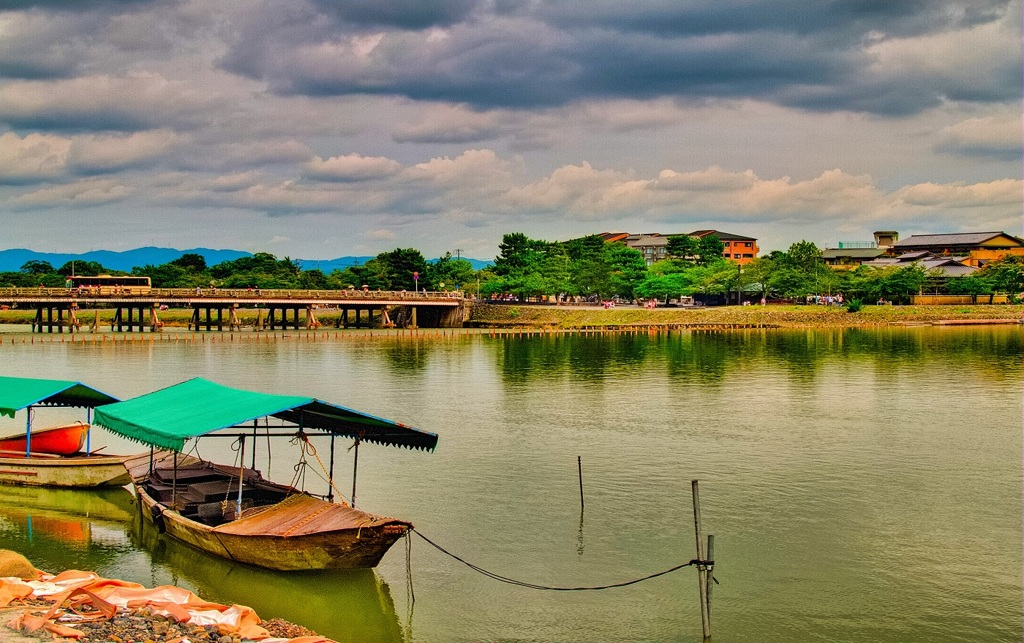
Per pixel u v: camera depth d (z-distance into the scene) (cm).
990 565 3019
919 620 2598
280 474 4131
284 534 2744
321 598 2756
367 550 2711
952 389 7088
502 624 2588
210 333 13000
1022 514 3572
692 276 18162
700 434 5188
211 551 2975
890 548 3180
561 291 17738
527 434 5191
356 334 13362
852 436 5122
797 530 3375
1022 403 6338
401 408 6181
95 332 12875
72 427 4166
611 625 2578
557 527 3409
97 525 3447
